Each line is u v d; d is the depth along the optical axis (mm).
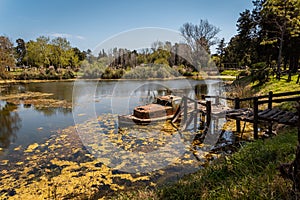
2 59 28828
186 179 3436
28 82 25750
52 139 6547
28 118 9367
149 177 4184
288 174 2064
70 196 3656
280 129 5852
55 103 12883
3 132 7336
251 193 2205
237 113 6051
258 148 3678
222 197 2340
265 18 16234
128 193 3375
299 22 13422
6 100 14094
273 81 11742
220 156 4945
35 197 3652
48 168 4672
